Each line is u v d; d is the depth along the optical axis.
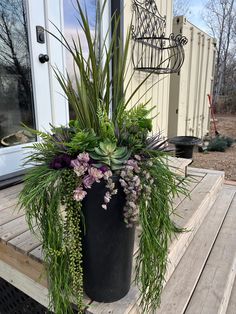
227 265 1.48
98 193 0.82
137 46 2.89
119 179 0.82
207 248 1.62
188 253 1.57
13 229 1.29
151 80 3.30
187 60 4.51
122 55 0.94
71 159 0.83
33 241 1.18
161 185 0.85
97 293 0.95
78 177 0.81
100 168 0.80
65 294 0.88
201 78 5.55
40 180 0.83
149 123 0.93
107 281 0.93
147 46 3.11
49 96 2.06
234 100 10.33
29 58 1.90
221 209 2.17
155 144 0.91
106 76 0.92
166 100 3.91
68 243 0.85
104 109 0.89
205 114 6.32
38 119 2.00
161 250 0.89
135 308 0.98
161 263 0.91
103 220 0.85
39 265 1.08
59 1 2.01
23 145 1.93
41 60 1.96
